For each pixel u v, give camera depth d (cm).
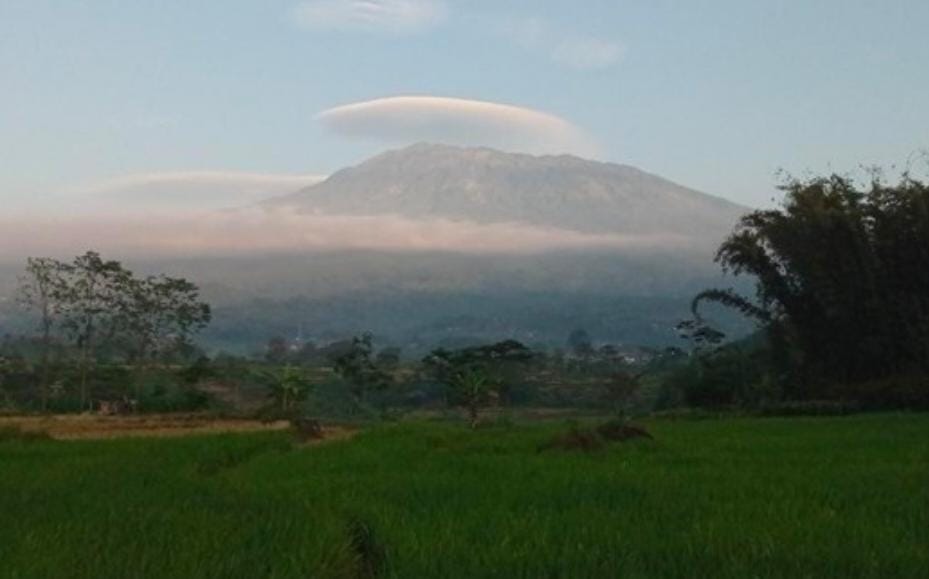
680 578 685
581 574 693
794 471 1363
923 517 918
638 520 925
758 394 3769
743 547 771
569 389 7094
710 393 4109
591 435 1864
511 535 848
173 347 5919
